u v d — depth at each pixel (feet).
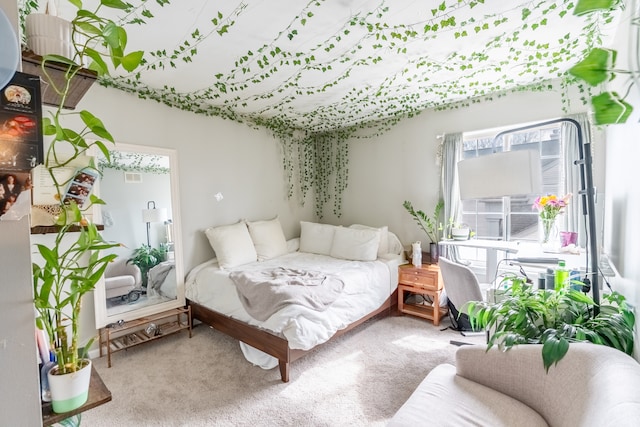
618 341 4.25
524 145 9.84
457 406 3.98
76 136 2.85
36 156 2.13
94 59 2.85
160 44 6.48
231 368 7.57
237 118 11.78
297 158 14.21
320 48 6.79
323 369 7.39
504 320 4.90
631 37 3.33
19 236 2.12
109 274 8.61
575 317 4.78
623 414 2.63
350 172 13.79
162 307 9.57
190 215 10.46
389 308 10.96
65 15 5.25
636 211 4.41
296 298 7.15
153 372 7.41
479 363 4.51
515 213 10.17
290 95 9.65
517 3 5.34
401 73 8.14
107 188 8.59
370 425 5.56
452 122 10.82
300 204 14.37
